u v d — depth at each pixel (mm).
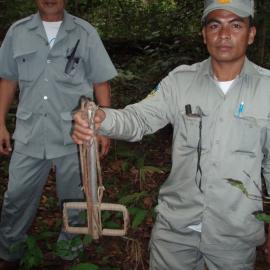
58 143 2711
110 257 3117
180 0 9727
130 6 11234
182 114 1938
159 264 2135
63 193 2924
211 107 1893
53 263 3049
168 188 2053
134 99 6082
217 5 1786
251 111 1857
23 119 2695
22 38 2594
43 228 3455
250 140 1865
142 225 3514
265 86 1864
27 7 7238
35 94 2641
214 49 1840
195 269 2197
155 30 10094
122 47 9070
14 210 2832
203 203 1948
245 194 1847
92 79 2777
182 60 6777
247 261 2047
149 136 5184
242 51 1838
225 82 1900
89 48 2674
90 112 1582
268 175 1984
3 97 2828
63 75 2623
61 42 2600
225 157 1889
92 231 1684
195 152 1931
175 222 2016
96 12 11344
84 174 1630
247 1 1814
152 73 6684
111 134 1795
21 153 2725
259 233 2002
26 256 2584
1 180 4102
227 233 1958
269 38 6301
